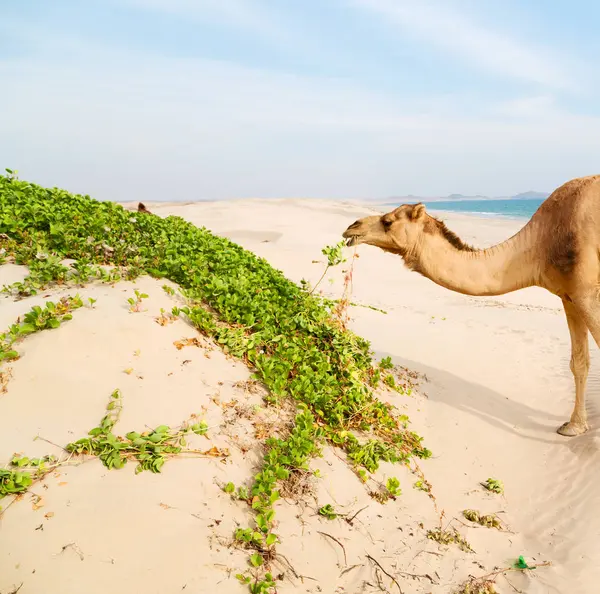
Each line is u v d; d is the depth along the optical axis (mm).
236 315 6238
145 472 3918
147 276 6430
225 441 4520
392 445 5828
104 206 8312
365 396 6238
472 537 4797
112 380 4605
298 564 3814
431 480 5590
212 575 3418
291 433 4949
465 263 6371
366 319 12391
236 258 7629
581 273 6004
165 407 4547
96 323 5074
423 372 8914
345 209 48844
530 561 4594
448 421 7117
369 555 4180
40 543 3174
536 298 16828
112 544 3324
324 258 21688
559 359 10117
